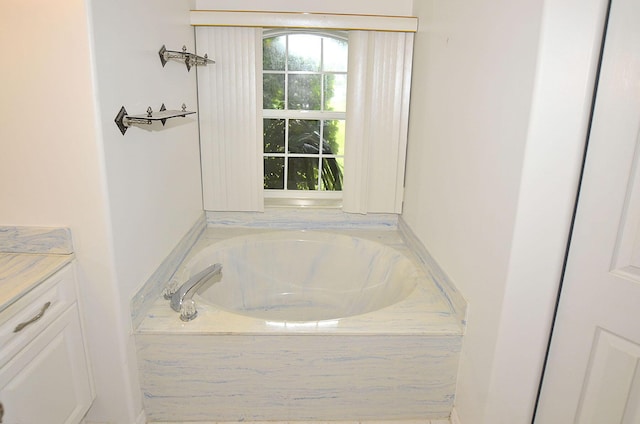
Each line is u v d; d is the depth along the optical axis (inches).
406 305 70.7
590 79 44.0
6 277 48.8
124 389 61.7
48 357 51.0
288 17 89.0
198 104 95.5
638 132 43.4
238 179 101.0
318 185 112.5
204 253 90.5
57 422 53.1
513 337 52.6
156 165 70.4
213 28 91.0
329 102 106.7
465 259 63.1
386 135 98.5
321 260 102.0
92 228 54.6
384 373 66.2
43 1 47.5
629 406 49.3
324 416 69.1
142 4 62.7
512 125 49.0
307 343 64.1
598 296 48.8
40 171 52.6
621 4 41.8
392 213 105.3
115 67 54.6
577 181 47.2
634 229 45.5
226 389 66.4
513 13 48.9
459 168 65.7
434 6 78.6
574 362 52.0
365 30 91.4
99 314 58.0
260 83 95.4
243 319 65.8
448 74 71.0
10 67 49.4
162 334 62.6
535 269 50.0
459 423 65.7
